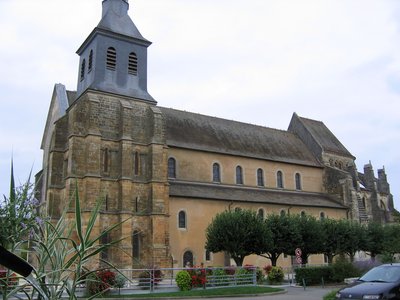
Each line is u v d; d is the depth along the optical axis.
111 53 39.78
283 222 39.59
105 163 36.28
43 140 49.16
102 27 39.41
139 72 40.94
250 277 32.25
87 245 6.95
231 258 40.28
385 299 14.77
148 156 38.25
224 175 47.03
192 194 41.03
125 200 35.53
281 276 36.12
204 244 40.41
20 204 6.89
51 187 37.03
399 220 34.62
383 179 70.75
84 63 41.44
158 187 37.25
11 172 6.99
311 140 60.16
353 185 59.97
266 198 47.44
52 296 6.63
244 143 51.50
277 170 52.59
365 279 16.75
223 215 37.66
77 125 35.69
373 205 62.97
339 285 33.69
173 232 38.84
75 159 34.97
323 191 57.12
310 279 33.78
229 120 54.66
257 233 36.50
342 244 43.31
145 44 41.94
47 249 6.63
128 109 37.66
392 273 16.36
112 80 39.03
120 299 23.38
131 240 35.44
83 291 19.61
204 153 45.94
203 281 29.42
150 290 27.94
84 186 34.53
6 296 6.51
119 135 37.28
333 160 59.72
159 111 39.47
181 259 38.69
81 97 38.31
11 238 6.76
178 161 43.78
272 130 59.03
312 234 40.47
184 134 46.31
